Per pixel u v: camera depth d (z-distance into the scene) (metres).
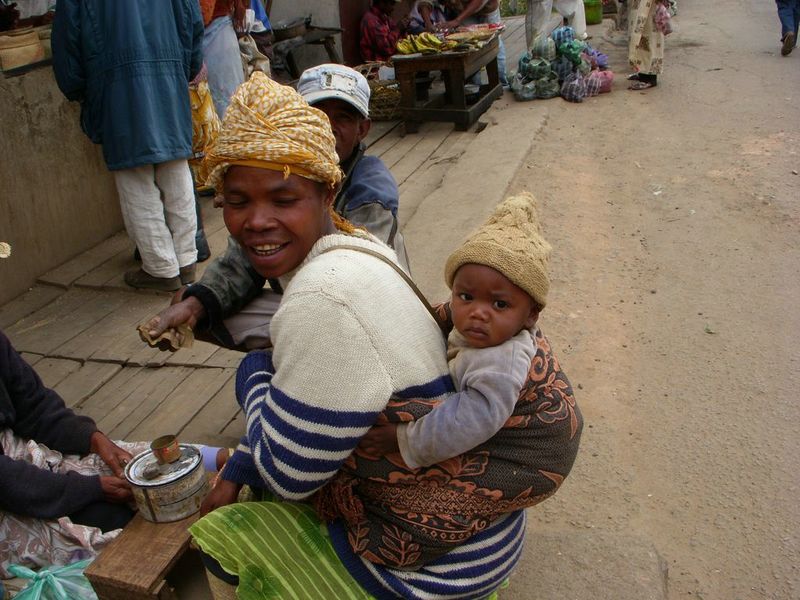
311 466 1.52
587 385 3.73
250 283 2.39
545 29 9.34
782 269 4.70
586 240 5.30
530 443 1.61
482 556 1.67
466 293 1.56
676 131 7.55
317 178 1.64
